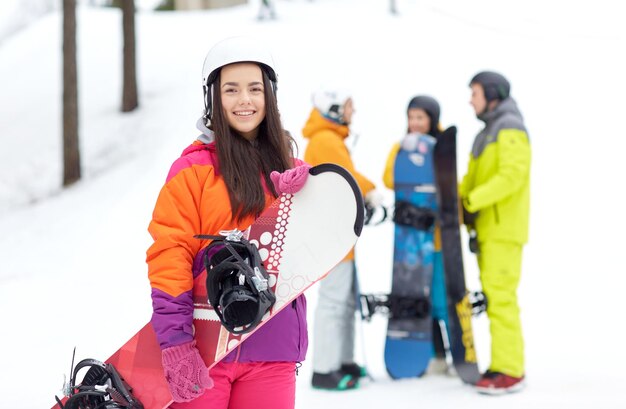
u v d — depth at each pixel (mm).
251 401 2162
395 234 4695
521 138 4516
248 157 2191
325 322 4473
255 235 2137
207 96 2252
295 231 2129
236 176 2158
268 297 2049
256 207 2158
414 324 4625
